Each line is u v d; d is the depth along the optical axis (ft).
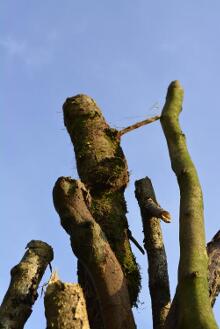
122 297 11.26
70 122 16.17
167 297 13.42
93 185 14.78
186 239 10.34
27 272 12.70
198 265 9.80
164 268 13.98
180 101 14.07
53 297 10.59
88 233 11.45
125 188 15.17
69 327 10.23
